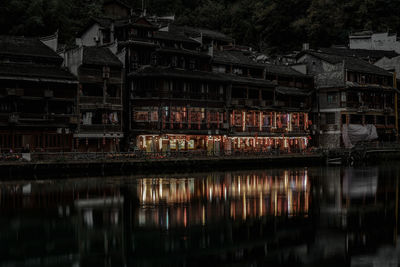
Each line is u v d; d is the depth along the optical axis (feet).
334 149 279.49
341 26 447.42
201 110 255.70
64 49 228.63
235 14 460.55
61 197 143.95
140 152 206.80
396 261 90.07
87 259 89.35
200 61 271.08
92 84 223.10
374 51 397.60
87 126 217.77
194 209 129.29
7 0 302.66
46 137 206.80
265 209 130.82
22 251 93.15
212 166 226.58
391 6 453.58
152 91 238.27
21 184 165.99
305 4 451.12
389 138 340.80
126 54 243.40
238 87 274.36
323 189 169.58
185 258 90.27
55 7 319.88
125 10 332.19
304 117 310.24
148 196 148.05
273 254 92.99
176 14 449.89
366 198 151.23
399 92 343.46
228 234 105.29
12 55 210.79
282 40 441.68
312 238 103.55
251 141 278.05
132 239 100.94
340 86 308.81
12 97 198.39
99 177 188.24
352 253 93.86
